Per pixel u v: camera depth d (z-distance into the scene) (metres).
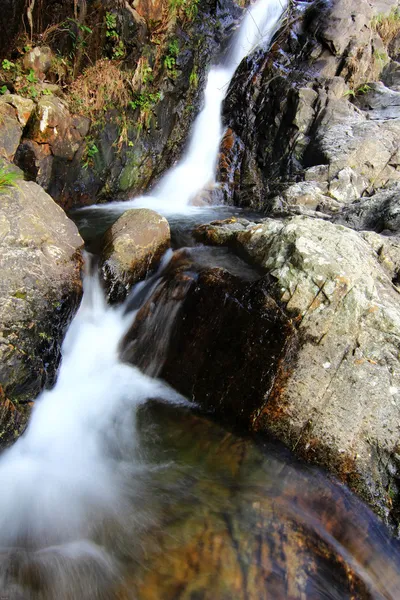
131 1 7.09
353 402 3.37
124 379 4.33
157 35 7.56
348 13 8.82
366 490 3.12
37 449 3.33
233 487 3.10
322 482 3.14
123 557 2.49
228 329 3.92
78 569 2.39
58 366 3.71
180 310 4.35
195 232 5.47
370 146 7.40
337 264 3.77
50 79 6.26
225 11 10.13
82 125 6.28
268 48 9.52
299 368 3.51
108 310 4.61
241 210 7.86
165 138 8.09
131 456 3.41
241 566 2.48
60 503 2.88
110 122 6.81
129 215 4.88
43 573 2.34
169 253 5.00
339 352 3.53
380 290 3.94
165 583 2.33
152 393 4.14
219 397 3.80
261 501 2.98
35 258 3.64
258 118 9.02
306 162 8.09
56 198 6.25
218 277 4.21
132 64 7.09
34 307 3.38
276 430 3.43
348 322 3.60
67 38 6.26
